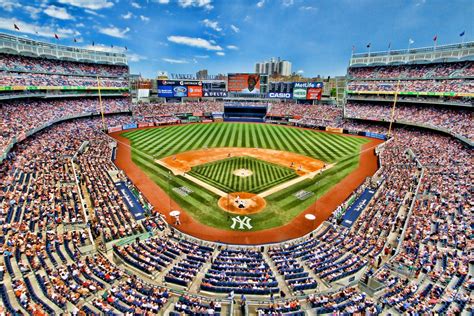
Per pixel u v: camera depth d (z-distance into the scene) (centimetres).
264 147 5981
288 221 2986
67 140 5222
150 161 4859
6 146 3869
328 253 2300
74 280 1852
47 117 5900
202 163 4778
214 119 9781
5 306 1577
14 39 6369
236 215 3086
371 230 2625
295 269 2084
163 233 2680
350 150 5825
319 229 2834
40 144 4738
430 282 1916
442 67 6994
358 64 8531
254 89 9894
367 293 1820
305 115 9162
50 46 7200
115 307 1627
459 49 6712
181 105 9700
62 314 1531
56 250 2152
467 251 2177
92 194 3161
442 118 6175
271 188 3791
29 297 1652
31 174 3512
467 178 3541
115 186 3578
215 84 9906
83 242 2322
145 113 8806
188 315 1576
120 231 2538
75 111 6988
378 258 2234
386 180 3766
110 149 5156
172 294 1780
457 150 4775
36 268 1912
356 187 3850
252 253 2373
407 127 6988
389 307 1672
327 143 6450
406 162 4494
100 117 7831
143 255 2206
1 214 2544
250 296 1792
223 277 1955
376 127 7462
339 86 12700
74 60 7812
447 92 6222
